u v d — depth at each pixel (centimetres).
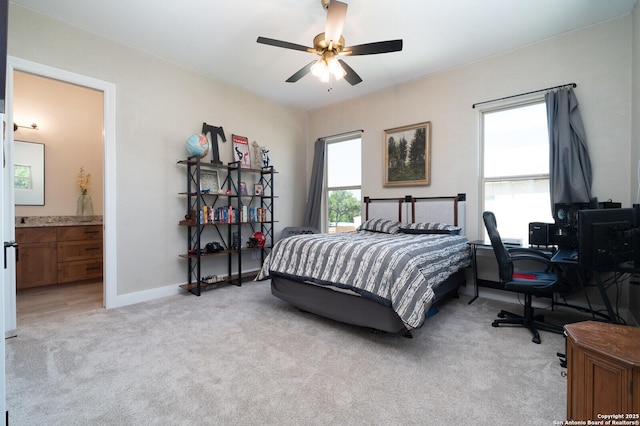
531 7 257
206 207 359
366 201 451
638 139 245
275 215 483
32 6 255
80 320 265
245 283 400
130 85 319
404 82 412
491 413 145
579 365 109
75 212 440
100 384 168
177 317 273
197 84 379
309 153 532
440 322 263
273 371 182
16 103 392
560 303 292
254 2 251
